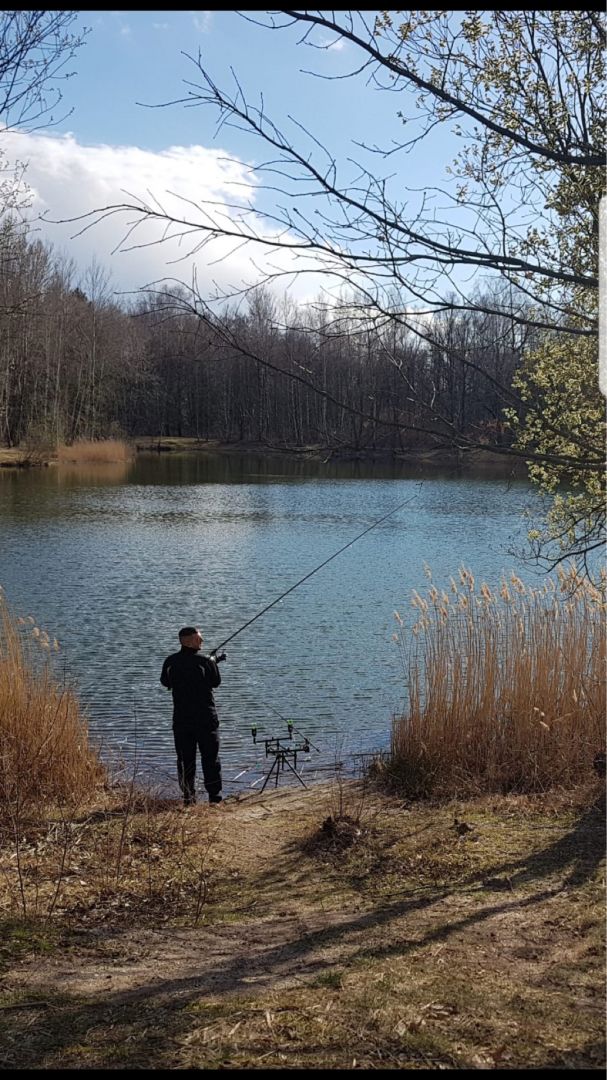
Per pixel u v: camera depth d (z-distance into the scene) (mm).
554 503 8336
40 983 4027
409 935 4516
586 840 6141
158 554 22875
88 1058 3244
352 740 9883
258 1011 3621
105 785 8016
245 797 8102
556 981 3832
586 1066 3055
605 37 4195
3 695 7836
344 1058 3172
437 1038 3311
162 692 11602
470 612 9219
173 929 4805
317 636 14570
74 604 16891
